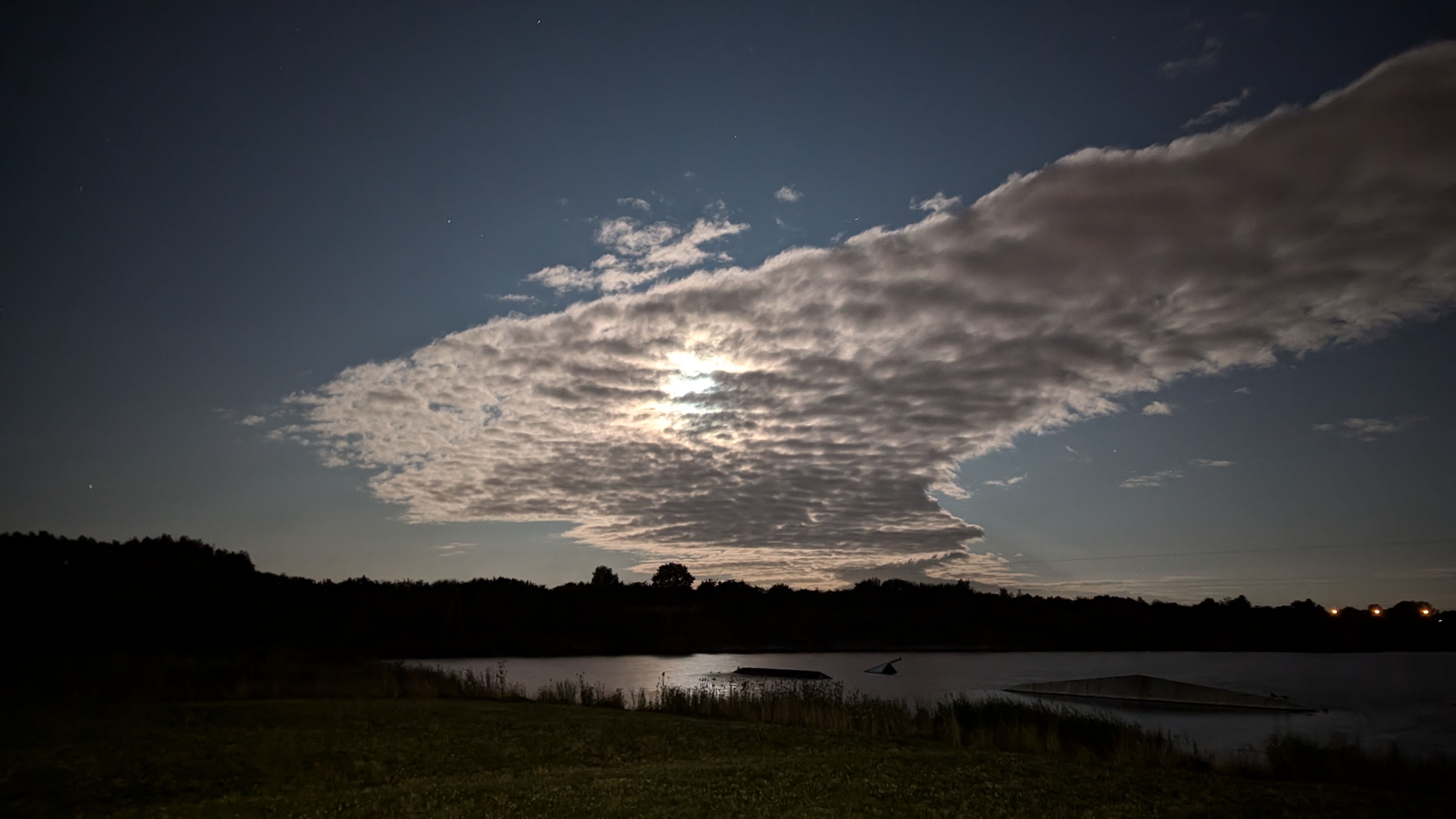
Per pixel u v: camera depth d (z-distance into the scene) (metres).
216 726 25.00
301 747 22.41
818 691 41.56
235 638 81.44
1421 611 147.75
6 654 45.22
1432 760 27.64
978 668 129.00
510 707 34.41
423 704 33.44
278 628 93.75
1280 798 18.47
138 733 23.28
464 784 18.44
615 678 88.38
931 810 16.09
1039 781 19.45
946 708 35.66
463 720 28.47
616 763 22.28
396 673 43.78
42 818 16.12
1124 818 16.12
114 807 17.00
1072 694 63.31
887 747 26.08
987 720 32.72
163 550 102.88
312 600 131.88
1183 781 20.44
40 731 23.16
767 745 25.78
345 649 104.75
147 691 36.03
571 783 18.33
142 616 77.12
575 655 158.62
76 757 20.16
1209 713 55.31
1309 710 56.41
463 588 169.12
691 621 193.25
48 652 50.03
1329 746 28.50
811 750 24.91
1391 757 26.47
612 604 189.50
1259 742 40.03
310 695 37.38
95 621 73.00
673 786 17.84
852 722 32.88
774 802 16.45
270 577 129.25
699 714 36.06
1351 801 18.41
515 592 177.75
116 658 48.06
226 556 121.06
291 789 18.89
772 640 192.88
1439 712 56.28
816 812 15.65
